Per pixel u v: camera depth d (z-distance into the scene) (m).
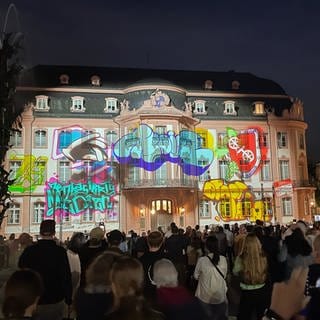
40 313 6.92
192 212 49.91
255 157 53.19
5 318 3.39
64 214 48.22
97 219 48.59
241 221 51.38
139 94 50.97
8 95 16.75
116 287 3.96
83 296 5.56
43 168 49.00
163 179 48.59
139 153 49.16
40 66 54.62
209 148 52.56
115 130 51.09
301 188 53.28
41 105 50.47
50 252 7.22
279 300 3.97
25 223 47.53
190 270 12.80
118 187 49.56
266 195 52.84
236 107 54.72
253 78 59.78
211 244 8.34
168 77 57.88
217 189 51.50
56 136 49.72
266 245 10.67
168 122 49.88
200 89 56.53
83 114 50.69
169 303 5.12
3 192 16.77
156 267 5.44
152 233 7.60
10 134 17.03
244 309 8.18
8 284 3.52
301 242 7.23
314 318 3.82
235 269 8.40
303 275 4.00
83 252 8.74
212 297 7.93
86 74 55.34
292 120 54.75
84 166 49.53
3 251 22.05
